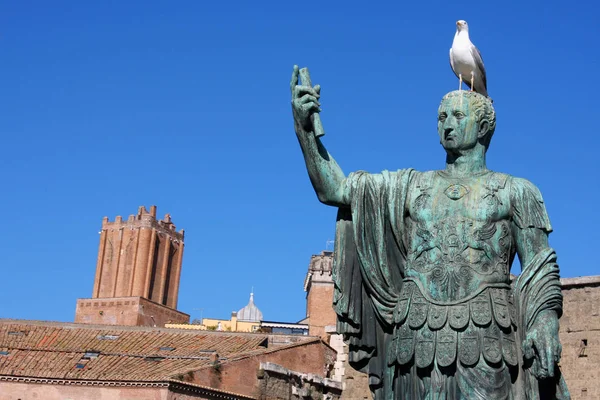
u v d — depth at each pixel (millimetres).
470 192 8984
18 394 44219
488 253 8789
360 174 9453
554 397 8625
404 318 8859
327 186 9367
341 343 53156
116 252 129500
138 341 50750
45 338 50344
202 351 49500
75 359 47281
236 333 52250
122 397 43500
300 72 9422
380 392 9289
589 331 46094
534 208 8922
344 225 9508
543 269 8766
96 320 93188
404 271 9156
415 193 9211
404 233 9234
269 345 52750
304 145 9312
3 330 50938
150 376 44094
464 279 8711
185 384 43594
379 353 9320
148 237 129125
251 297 94875
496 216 8883
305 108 9195
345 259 9438
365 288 9383
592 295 46406
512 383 8602
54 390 44250
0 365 45875
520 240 8930
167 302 132000
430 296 8789
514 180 9062
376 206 9289
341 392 51156
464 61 9617
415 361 8766
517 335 8688
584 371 45719
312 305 76500
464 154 9242
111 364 46812
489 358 8500
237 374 46344
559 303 8727
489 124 9266
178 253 134750
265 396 47125
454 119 9211
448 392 8602
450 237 8875
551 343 8391
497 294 8688
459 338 8594
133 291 126875
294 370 49562
